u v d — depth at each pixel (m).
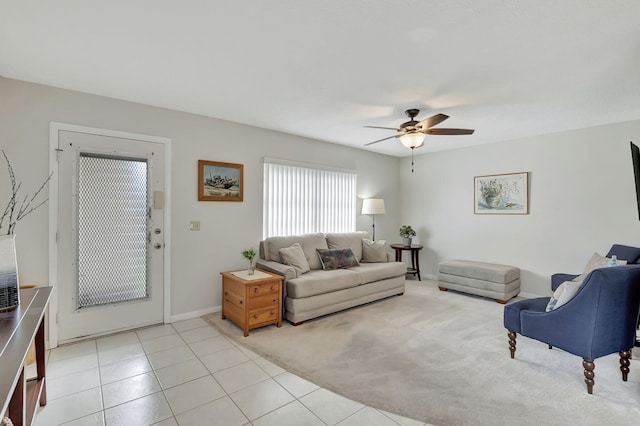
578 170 4.04
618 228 3.74
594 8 1.64
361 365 2.45
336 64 2.31
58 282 2.77
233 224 3.83
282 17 1.75
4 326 1.36
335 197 5.02
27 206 2.64
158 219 3.28
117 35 1.95
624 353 2.21
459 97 2.95
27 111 2.64
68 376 2.27
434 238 5.61
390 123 3.85
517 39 1.95
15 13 1.72
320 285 3.44
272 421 1.80
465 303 4.12
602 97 2.93
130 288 3.12
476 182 5.03
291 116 3.59
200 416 1.85
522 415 1.85
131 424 1.78
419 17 1.74
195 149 3.52
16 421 1.30
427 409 1.90
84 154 2.88
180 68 2.40
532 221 4.44
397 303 4.11
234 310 3.25
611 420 1.81
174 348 2.74
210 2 1.62
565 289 2.23
